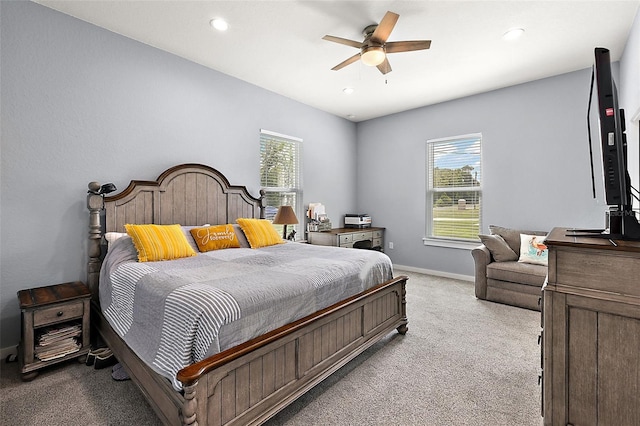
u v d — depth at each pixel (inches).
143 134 118.2
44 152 96.6
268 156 168.7
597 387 50.5
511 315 124.4
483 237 147.5
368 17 101.0
